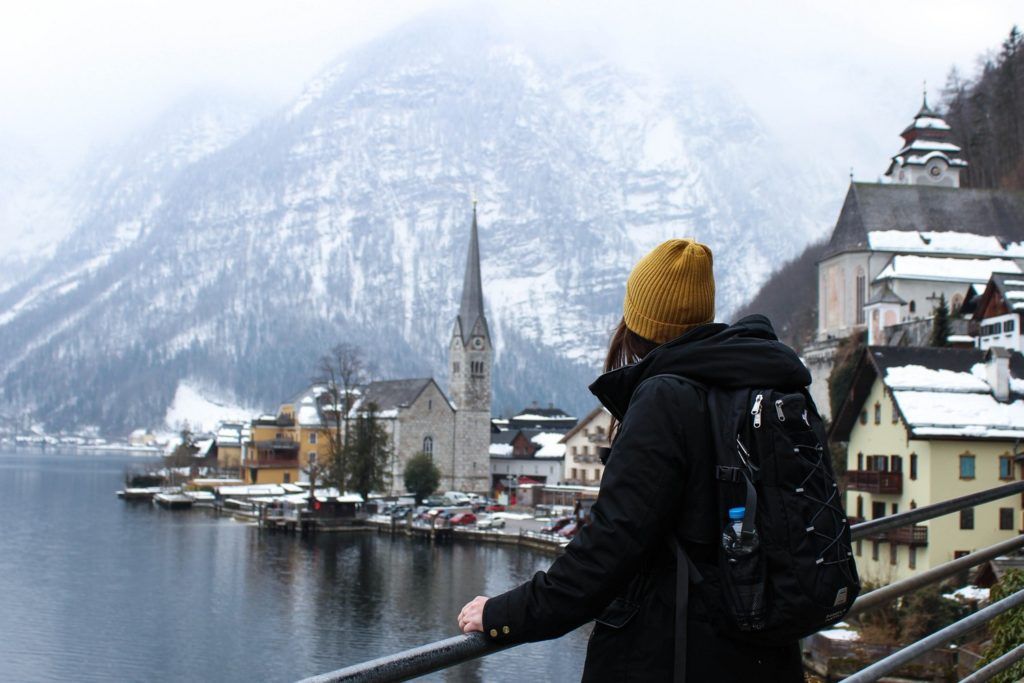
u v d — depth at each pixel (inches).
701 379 174.9
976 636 1360.7
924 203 4084.6
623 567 163.9
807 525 161.2
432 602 2458.2
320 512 4252.0
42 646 1962.4
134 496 5949.8
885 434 2004.2
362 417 4781.0
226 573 2923.2
